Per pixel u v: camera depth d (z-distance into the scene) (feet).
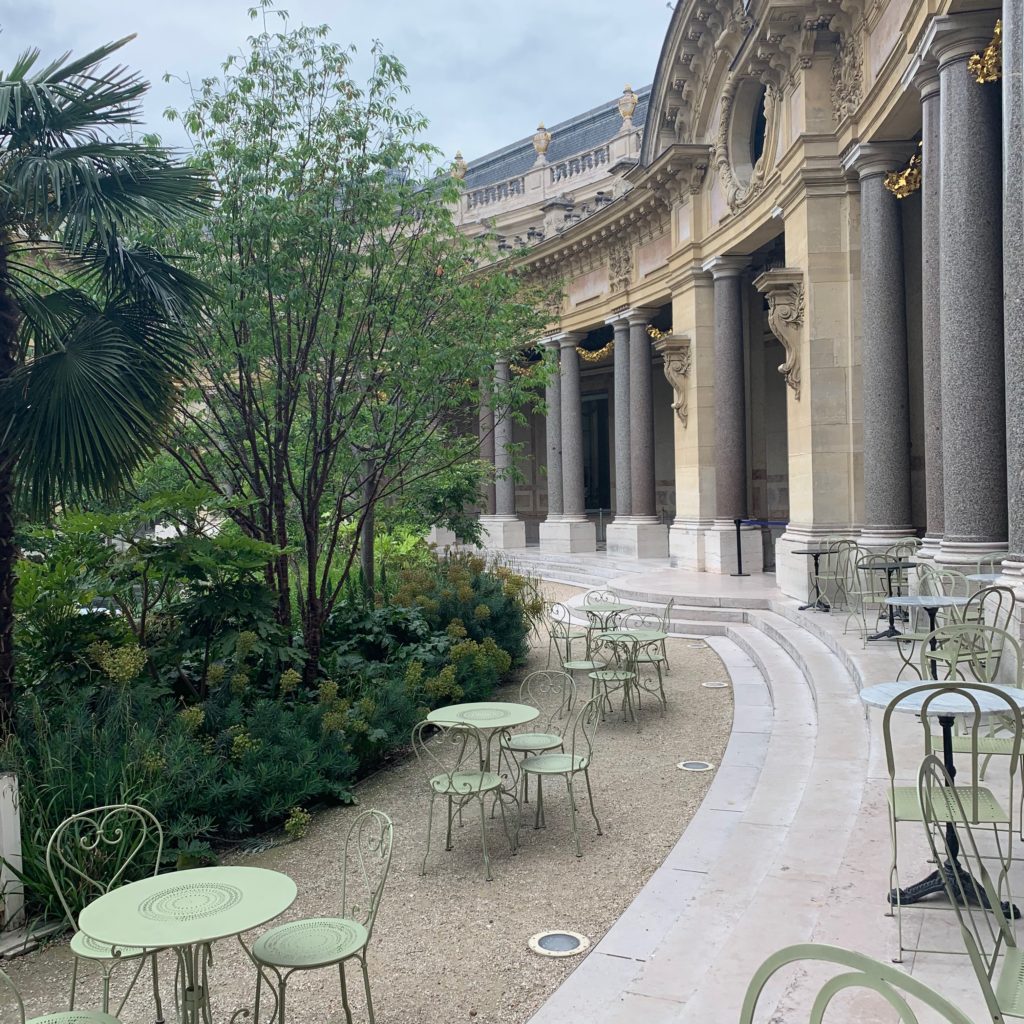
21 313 22.06
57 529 25.38
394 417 31.91
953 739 14.51
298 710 24.45
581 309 76.89
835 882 13.34
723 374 56.65
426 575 39.45
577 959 14.15
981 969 7.45
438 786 18.93
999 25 27.30
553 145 103.09
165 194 22.16
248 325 28.27
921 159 35.32
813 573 40.24
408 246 31.19
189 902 10.61
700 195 59.72
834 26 40.01
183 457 33.37
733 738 26.13
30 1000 14.23
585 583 65.05
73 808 17.90
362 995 13.47
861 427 41.42
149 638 26.25
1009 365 22.36
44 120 19.65
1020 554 22.02
